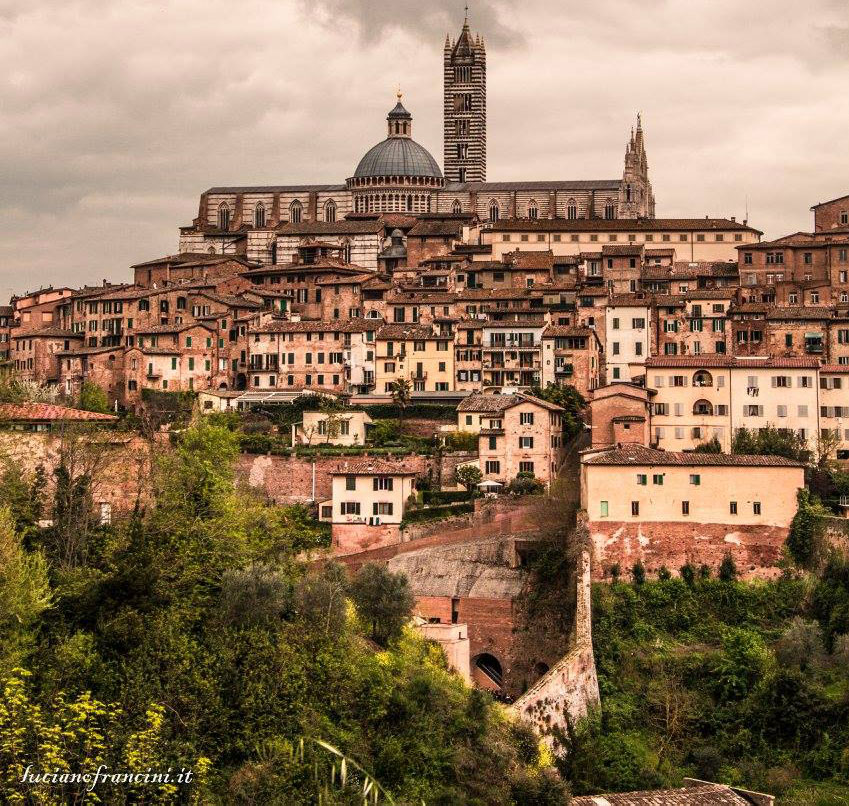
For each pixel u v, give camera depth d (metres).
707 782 138.62
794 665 164.38
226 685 124.69
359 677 132.50
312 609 142.88
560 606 182.25
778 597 178.12
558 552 186.50
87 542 151.75
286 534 192.75
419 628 165.12
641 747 153.88
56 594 132.88
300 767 117.62
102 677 120.81
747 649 166.25
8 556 132.00
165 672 122.44
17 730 97.44
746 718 158.25
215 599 143.12
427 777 125.19
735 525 181.88
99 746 102.56
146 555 137.75
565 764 146.50
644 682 165.12
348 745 123.75
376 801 108.88
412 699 132.75
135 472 187.12
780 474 182.25
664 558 181.88
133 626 127.12
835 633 172.12
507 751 130.00
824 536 179.88
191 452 197.50
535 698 146.25
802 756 152.38
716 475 182.75
